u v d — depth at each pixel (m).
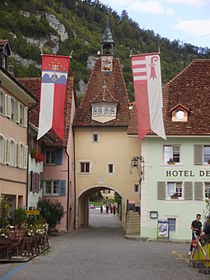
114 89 45.50
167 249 25.05
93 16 165.62
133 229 36.28
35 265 17.09
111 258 19.55
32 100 30.83
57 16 137.75
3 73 24.03
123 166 42.25
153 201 33.28
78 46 129.25
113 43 47.59
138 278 14.09
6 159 26.75
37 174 35.34
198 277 14.79
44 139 37.94
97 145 42.78
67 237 33.19
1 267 16.55
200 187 33.09
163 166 33.47
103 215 73.88
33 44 122.75
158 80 26.45
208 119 33.97
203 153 33.47
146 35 154.62
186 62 139.00
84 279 13.77
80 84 111.56
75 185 42.69
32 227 21.12
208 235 17.17
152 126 26.64
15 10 131.25
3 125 26.28
